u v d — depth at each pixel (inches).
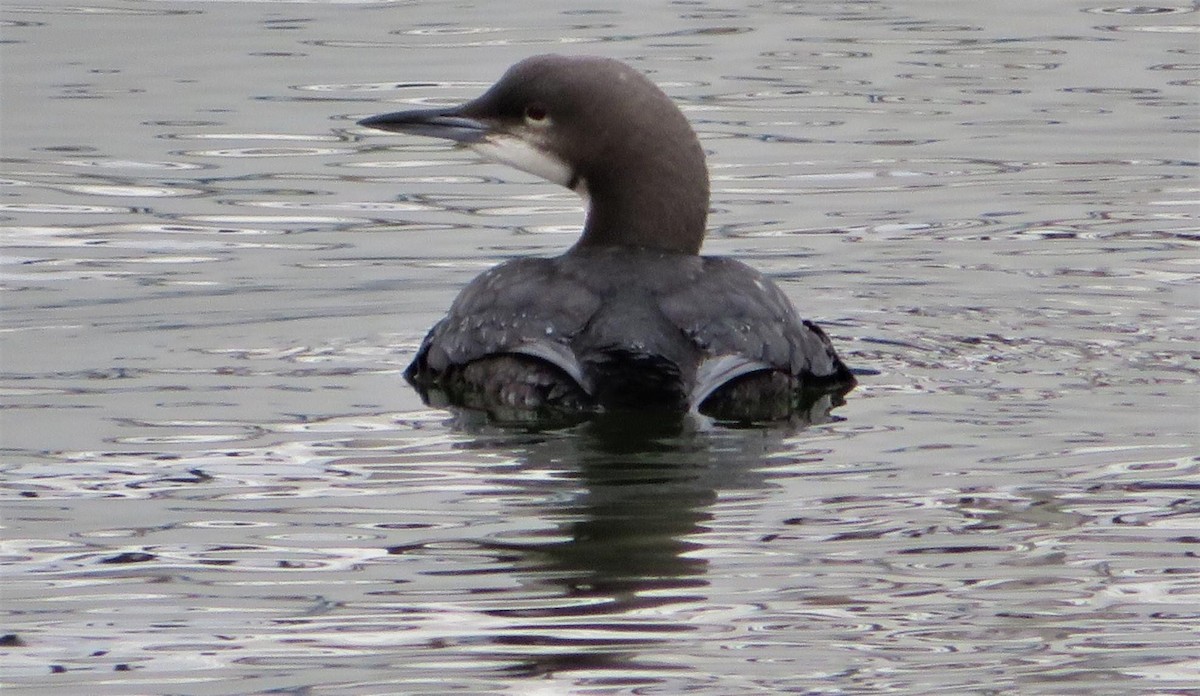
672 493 593.0
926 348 768.9
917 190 1015.0
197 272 884.0
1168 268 884.0
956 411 680.4
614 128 754.2
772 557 543.8
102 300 836.6
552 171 772.6
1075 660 485.1
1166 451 633.0
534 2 1414.9
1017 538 557.9
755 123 1135.6
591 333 659.4
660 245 756.0
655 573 532.4
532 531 561.6
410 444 639.1
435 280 875.4
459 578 528.7
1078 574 534.3
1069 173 1039.6
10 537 559.5
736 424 663.8
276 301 839.1
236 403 688.4
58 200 997.2
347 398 693.3
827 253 915.4
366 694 466.9
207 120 1138.7
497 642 491.5
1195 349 762.8
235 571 535.5
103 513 578.6
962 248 920.3
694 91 1195.3
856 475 610.5
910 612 508.7
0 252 911.0
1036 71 1241.4
